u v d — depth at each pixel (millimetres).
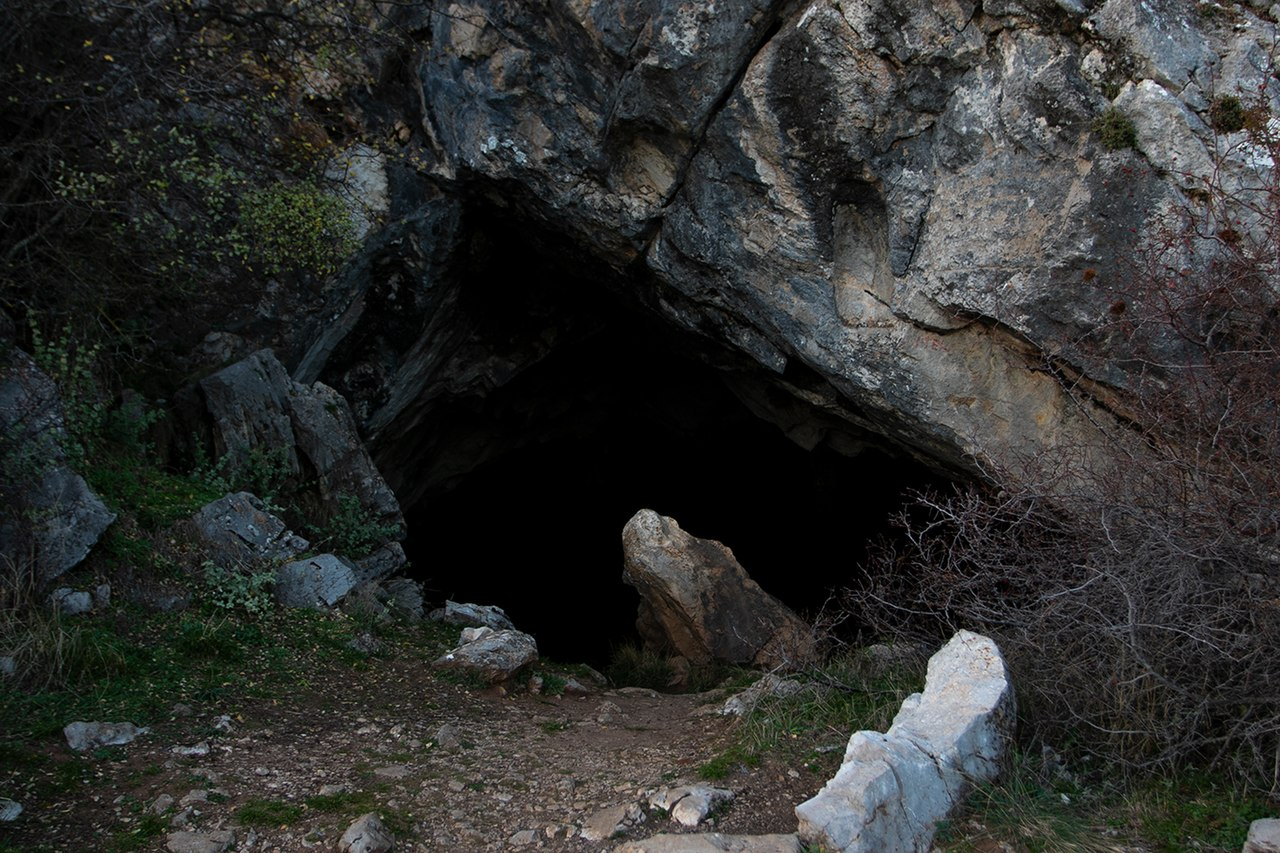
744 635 7195
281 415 7016
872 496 10867
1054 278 5602
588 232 7512
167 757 3887
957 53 5656
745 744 4309
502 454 11102
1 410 5012
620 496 12492
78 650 4363
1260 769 3545
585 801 3836
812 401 7652
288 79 7586
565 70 6742
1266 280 4785
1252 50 5156
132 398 6582
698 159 6660
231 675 4785
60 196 5988
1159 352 5285
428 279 8195
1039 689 4047
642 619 8031
